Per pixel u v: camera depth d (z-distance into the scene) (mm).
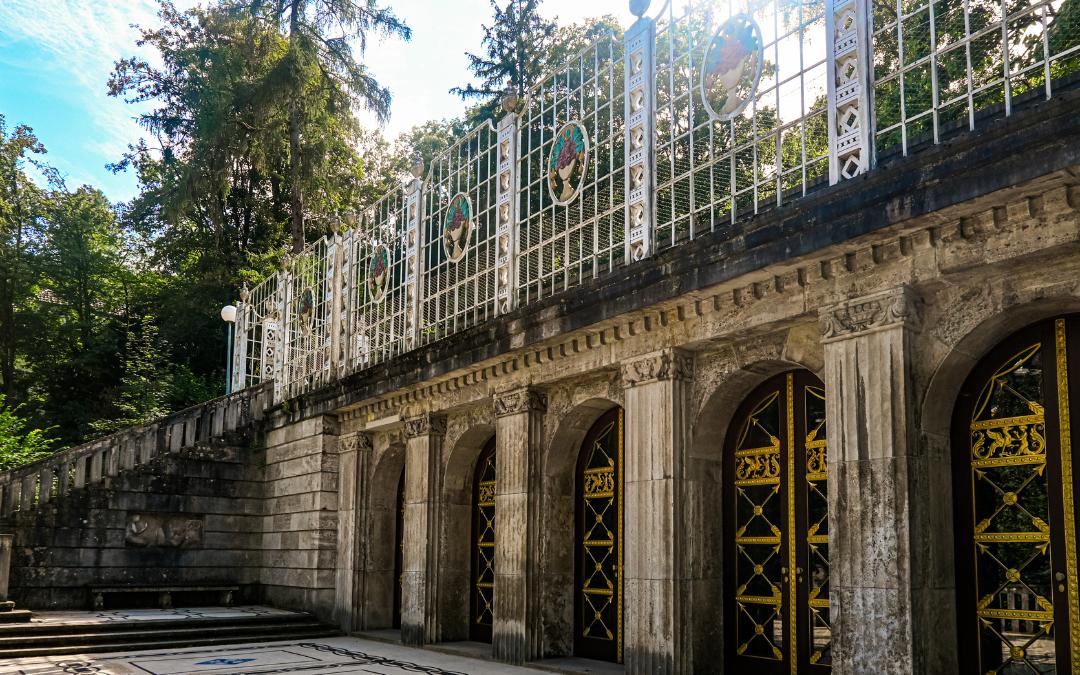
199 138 30844
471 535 15781
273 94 29016
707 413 10859
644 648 10656
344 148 33750
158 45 33750
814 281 9242
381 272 17469
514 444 13508
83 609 18172
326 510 18531
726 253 9727
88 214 36562
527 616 12859
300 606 18688
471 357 13977
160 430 19734
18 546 17656
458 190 15312
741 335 10250
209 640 15758
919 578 8016
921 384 8406
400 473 18250
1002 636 8094
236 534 20391
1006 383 8359
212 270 33281
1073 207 7219
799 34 9383
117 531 18844
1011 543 8125
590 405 12930
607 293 11281
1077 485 7711
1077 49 7141
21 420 26562
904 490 8109
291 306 21562
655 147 11273
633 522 11094
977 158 7465
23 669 12719
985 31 7711
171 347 34125
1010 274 7887
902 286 8398
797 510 10141
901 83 8375
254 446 20938
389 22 31156
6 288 33406
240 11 30719
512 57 31844
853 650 8305
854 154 8750
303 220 32375
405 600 15766
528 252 13250
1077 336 7898
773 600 10305
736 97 10164
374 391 16766
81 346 33969
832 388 8891
